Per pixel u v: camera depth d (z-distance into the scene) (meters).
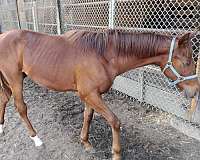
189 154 2.80
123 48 2.28
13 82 2.78
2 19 10.89
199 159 2.71
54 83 2.54
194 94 2.20
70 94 4.72
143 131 3.30
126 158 2.73
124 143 3.02
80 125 3.49
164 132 3.27
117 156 2.55
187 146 2.95
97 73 2.31
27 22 8.10
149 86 3.93
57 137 3.19
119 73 2.44
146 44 2.22
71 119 3.67
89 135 3.18
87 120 2.76
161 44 2.18
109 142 3.04
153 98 3.88
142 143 3.02
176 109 3.47
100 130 3.31
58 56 2.43
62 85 2.53
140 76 4.02
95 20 4.79
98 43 2.32
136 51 2.26
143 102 4.11
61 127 3.44
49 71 2.49
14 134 3.28
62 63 2.41
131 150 2.88
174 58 2.14
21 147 2.99
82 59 2.33
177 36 2.20
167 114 3.67
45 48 2.51
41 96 4.66
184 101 3.33
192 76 2.14
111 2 4.05
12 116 3.79
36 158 2.78
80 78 2.37
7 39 2.71
